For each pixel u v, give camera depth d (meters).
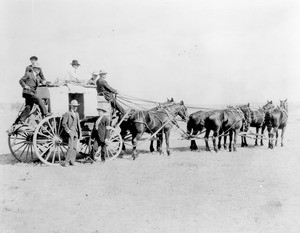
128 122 14.11
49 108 13.13
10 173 11.33
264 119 18.48
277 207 8.39
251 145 19.02
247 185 10.20
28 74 12.23
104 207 8.32
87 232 6.91
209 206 8.40
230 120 15.85
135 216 7.75
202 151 16.31
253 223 7.45
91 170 11.87
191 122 16.41
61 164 12.48
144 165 12.76
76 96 13.38
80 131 12.68
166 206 8.38
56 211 8.06
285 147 17.81
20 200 8.78
